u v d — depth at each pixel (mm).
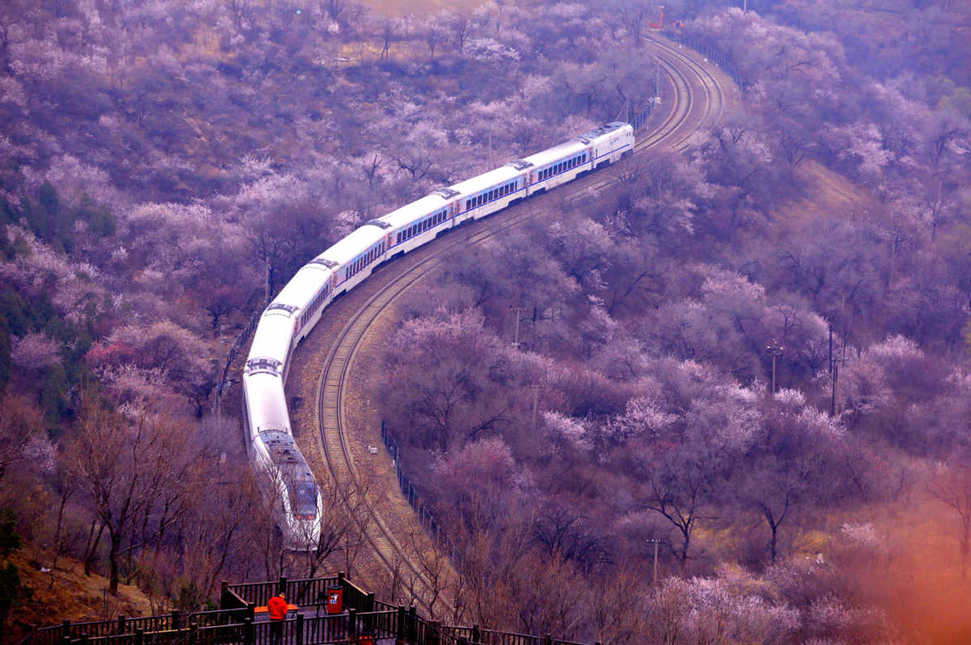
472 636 73312
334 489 121125
